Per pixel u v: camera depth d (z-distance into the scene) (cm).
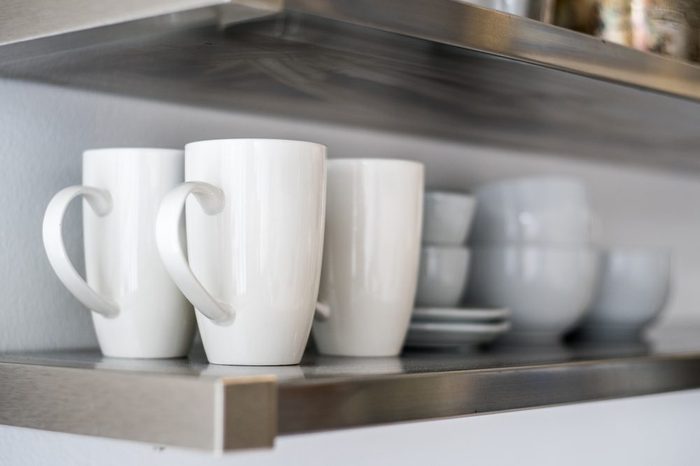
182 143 92
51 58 72
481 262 108
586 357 85
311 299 69
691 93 89
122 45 67
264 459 98
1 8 68
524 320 107
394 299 81
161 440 55
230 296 66
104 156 73
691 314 166
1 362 68
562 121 106
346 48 68
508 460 123
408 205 81
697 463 158
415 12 64
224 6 56
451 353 91
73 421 61
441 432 115
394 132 113
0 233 78
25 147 80
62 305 82
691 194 168
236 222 66
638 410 144
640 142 124
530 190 109
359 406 59
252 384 54
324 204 69
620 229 153
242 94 88
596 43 78
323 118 102
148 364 68
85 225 75
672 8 93
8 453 78
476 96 90
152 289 73
